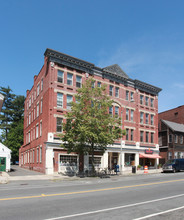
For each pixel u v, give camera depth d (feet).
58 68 100.83
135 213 27.76
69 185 57.31
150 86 137.59
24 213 27.22
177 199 37.35
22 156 155.53
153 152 134.62
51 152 93.66
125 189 49.29
